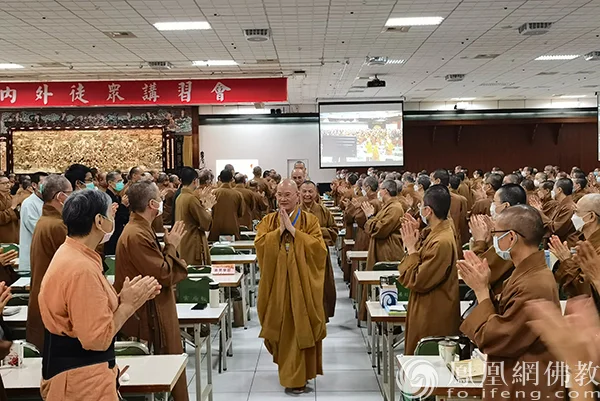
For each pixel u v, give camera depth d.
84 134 18.34
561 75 15.24
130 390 2.64
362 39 10.31
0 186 8.84
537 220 2.38
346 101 19.75
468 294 4.17
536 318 1.62
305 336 4.27
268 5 7.95
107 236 2.49
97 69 13.19
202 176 7.60
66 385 2.26
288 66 13.07
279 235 4.31
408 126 21.33
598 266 2.57
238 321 6.46
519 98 20.75
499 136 21.86
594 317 1.56
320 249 4.33
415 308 3.50
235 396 4.46
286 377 4.38
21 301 4.45
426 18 8.84
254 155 19.89
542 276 2.30
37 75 14.00
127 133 18.45
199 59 12.07
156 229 8.53
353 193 10.19
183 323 3.95
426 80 15.80
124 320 2.38
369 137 18.55
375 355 5.07
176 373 2.80
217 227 7.90
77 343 2.29
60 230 4.05
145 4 7.82
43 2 7.66
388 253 5.97
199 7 8.00
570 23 9.35
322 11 8.32
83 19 8.58
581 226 3.74
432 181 8.32
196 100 11.66
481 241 3.54
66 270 2.26
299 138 19.98
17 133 18.25
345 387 4.61
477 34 10.08
